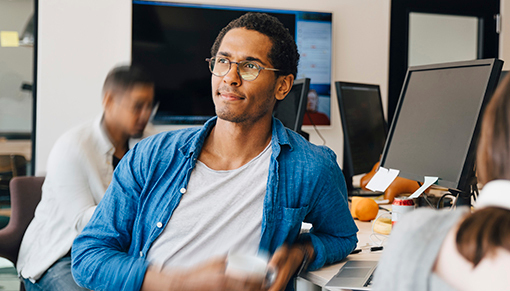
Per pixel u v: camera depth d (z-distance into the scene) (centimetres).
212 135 118
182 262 109
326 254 115
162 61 315
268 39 110
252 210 111
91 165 182
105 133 188
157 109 315
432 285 56
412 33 366
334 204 119
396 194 201
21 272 181
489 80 125
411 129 151
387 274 60
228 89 108
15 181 205
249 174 113
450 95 139
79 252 110
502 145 57
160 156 115
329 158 120
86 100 305
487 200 57
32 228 187
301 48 334
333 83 341
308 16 334
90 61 305
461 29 379
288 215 112
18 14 308
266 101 111
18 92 312
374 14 351
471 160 126
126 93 183
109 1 305
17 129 315
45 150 300
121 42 309
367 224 169
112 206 114
